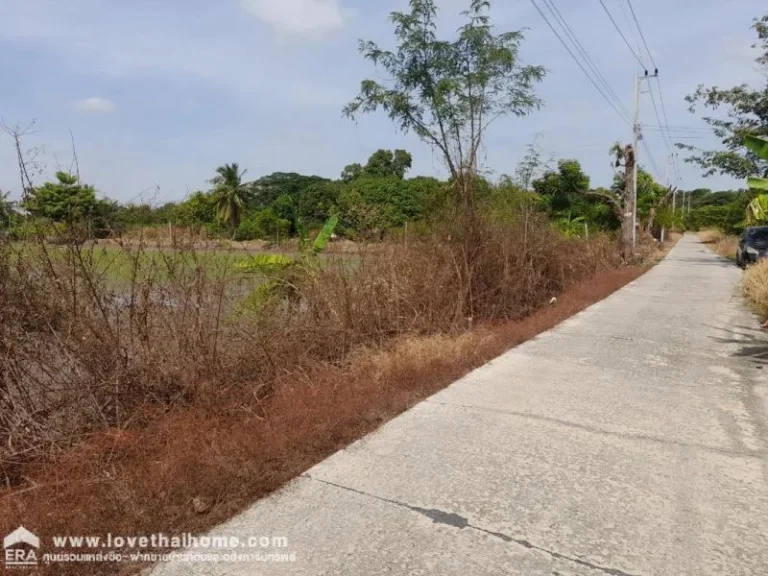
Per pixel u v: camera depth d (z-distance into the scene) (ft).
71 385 11.09
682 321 25.40
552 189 85.56
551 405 13.53
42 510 8.32
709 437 11.60
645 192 111.24
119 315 12.23
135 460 10.02
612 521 8.39
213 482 9.17
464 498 9.04
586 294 33.12
